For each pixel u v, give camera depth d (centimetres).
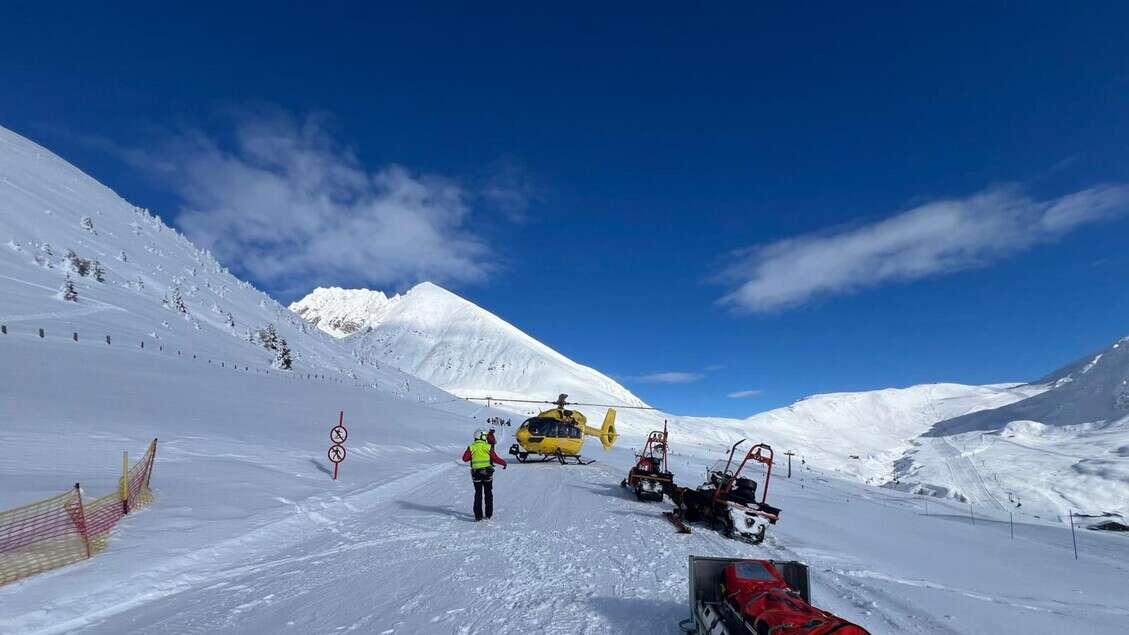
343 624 550
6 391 1819
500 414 9250
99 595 596
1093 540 1684
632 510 1209
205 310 8138
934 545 1173
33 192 8950
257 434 1969
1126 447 8012
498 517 1109
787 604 401
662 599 626
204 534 827
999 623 585
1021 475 8000
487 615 573
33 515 719
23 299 4269
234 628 539
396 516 1109
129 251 8938
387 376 11550
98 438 1404
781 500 1800
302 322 13138
